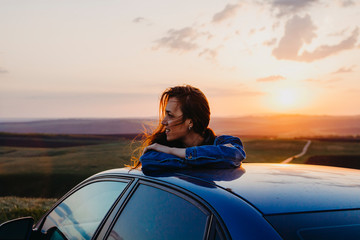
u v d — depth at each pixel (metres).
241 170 2.10
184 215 1.61
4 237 2.32
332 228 1.36
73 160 78.62
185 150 2.24
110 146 110.50
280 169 2.16
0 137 176.50
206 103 2.61
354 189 1.72
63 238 2.46
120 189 2.21
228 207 1.46
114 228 2.01
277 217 1.39
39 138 184.50
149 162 2.16
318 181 1.84
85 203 2.47
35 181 57.28
